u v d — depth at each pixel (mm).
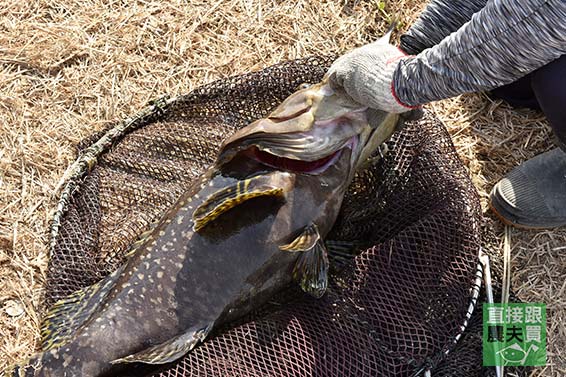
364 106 1240
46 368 1236
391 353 1281
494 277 1431
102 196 1461
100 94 1671
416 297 1310
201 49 1729
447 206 1344
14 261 1506
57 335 1296
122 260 1388
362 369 1271
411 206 1396
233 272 1287
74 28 1719
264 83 1500
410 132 1426
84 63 1698
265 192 1242
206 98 1524
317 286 1301
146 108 1528
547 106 1303
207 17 1755
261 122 1242
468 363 1322
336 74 1219
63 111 1651
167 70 1706
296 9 1772
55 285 1376
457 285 1315
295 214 1291
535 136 1627
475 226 1339
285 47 1744
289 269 1330
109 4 1752
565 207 1475
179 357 1261
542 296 1491
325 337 1282
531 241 1531
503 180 1518
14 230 1530
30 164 1595
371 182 1449
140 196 1468
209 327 1293
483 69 1068
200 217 1237
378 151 1424
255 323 1295
